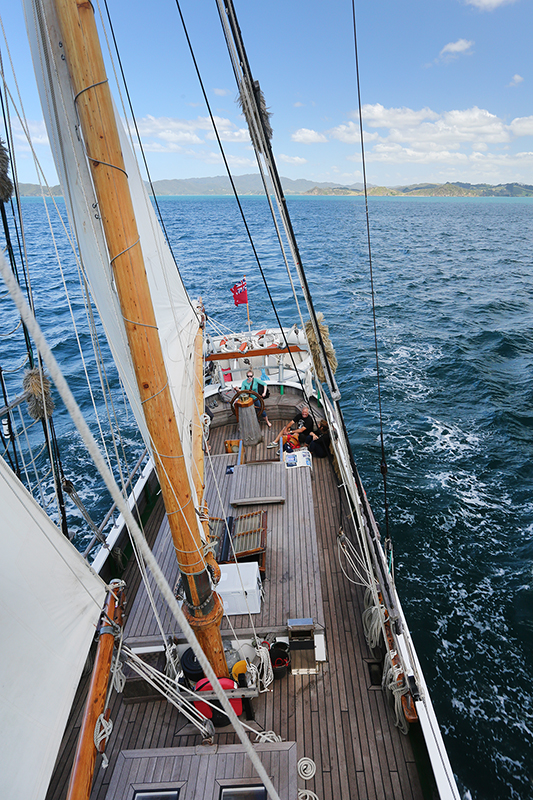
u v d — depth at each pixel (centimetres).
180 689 540
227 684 519
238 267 5666
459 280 4834
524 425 1686
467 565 1063
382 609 575
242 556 657
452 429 1677
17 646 244
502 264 6059
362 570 709
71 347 2748
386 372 2233
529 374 2194
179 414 543
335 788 481
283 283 4641
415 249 7788
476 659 859
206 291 4256
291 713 544
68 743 538
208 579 470
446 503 1265
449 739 736
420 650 877
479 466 1440
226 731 531
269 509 771
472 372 2192
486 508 1245
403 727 519
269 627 579
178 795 386
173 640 565
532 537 1136
